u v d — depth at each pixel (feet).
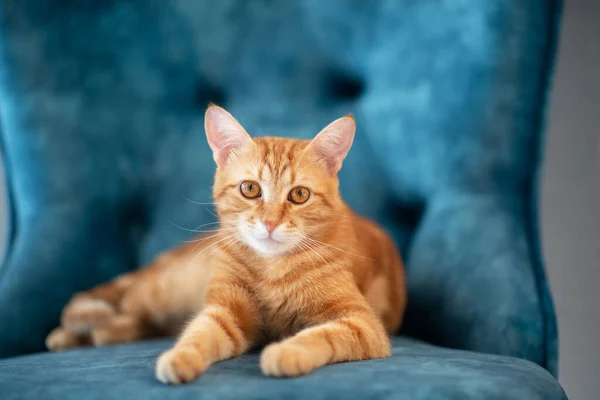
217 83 8.43
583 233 9.29
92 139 7.89
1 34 7.52
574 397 9.31
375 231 7.32
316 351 4.76
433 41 7.25
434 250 6.85
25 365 5.35
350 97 8.39
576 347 9.31
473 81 6.86
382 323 6.27
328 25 8.10
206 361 4.95
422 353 5.55
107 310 7.11
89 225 7.79
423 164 7.28
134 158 8.16
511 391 4.40
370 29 7.89
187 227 8.18
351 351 5.11
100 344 6.84
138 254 8.35
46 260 7.31
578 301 9.30
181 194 8.24
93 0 7.97
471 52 6.89
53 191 7.58
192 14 8.23
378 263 6.97
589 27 9.20
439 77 7.15
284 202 6.16
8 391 4.55
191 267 7.36
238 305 6.05
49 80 7.69
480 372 4.62
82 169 7.79
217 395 4.20
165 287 7.43
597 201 9.25
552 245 9.35
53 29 7.76
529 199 6.80
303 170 6.26
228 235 6.34
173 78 8.32
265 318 6.22
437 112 7.14
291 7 8.20
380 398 4.13
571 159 9.27
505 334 5.96
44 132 7.59
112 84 8.05
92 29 7.97
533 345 5.92
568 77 9.23
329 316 5.95
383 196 7.89
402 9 7.57
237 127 6.40
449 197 7.03
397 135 7.54
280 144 6.44
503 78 6.74
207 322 5.64
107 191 7.97
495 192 6.81
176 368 4.43
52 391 4.43
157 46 8.20
